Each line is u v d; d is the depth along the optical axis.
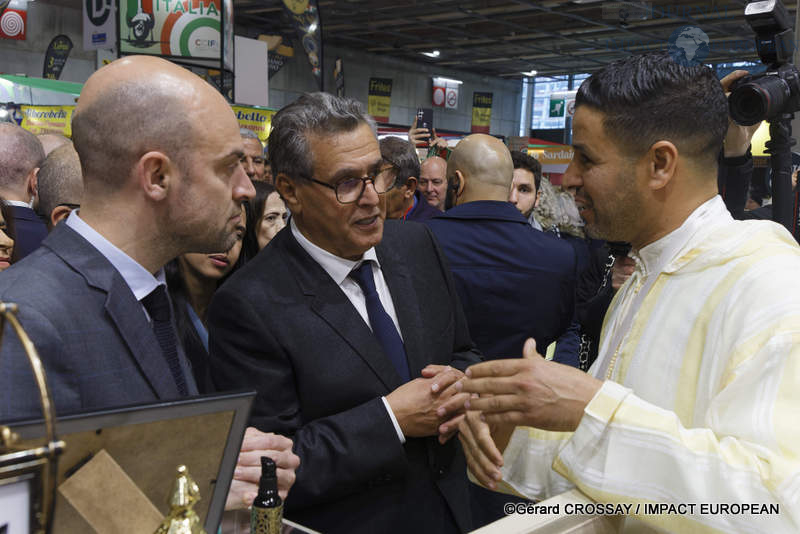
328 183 1.42
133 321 0.99
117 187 1.01
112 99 0.98
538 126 26.30
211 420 0.68
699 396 0.96
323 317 1.46
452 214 2.30
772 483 0.79
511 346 2.26
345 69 21.08
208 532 0.72
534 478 1.18
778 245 0.97
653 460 0.87
